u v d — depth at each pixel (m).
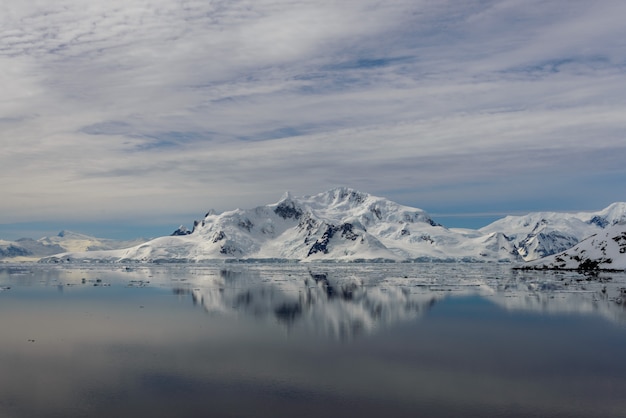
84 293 109.94
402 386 38.66
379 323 67.19
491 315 74.50
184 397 35.97
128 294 107.62
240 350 49.88
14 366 44.03
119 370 42.66
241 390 37.47
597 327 64.00
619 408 34.31
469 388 38.28
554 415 33.09
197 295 105.69
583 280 147.88
